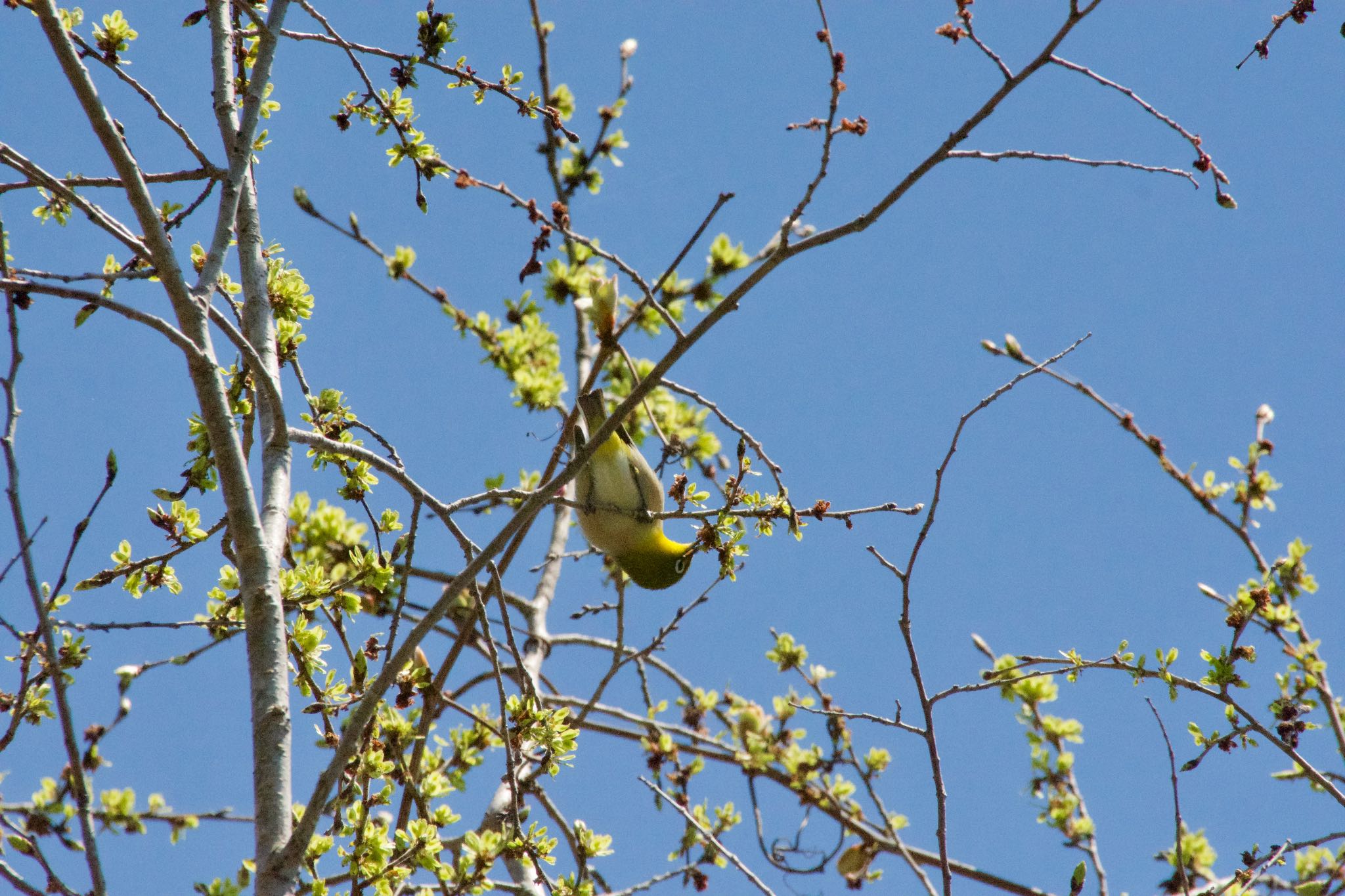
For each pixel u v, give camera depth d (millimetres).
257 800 8039
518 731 9820
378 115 11070
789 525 9945
